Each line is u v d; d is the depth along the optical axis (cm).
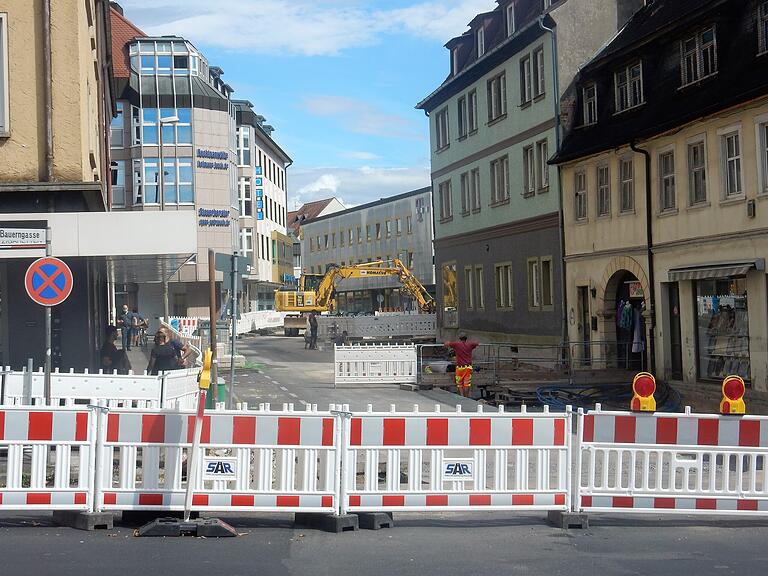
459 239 4475
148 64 6234
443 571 796
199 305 6438
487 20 4178
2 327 1891
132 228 1755
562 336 3362
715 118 2416
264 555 858
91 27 2184
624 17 3431
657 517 1075
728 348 2417
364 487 989
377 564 823
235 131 6731
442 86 4525
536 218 3584
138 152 6203
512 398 2511
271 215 8931
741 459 1018
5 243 1358
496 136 3969
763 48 2305
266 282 8544
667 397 2472
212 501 971
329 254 9812
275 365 3803
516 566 817
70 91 1770
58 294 1342
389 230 8212
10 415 970
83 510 977
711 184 2447
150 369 2028
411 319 6053
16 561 827
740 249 2333
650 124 2697
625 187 2934
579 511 1009
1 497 964
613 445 1012
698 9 2500
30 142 1761
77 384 1488
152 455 978
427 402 2327
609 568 811
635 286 2945
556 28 3369
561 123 3362
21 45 1761
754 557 859
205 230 6269
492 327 4094
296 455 1022
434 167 4825
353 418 989
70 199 1789
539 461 1012
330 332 6019
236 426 978
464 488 1002
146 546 893
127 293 6350
